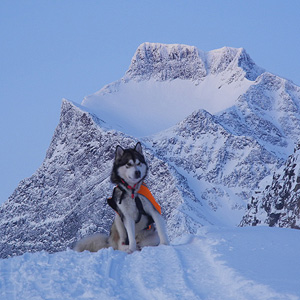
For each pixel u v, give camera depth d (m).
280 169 86.75
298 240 11.69
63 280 8.64
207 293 7.73
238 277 8.19
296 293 7.09
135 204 11.76
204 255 10.47
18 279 8.95
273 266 9.02
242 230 13.52
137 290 8.12
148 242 12.34
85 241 12.57
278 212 78.94
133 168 11.56
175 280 8.55
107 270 9.23
